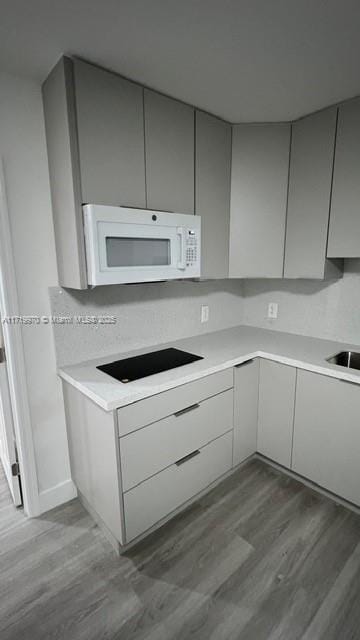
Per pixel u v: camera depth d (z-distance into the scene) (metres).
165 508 1.67
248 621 1.29
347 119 1.68
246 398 2.04
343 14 1.07
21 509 1.89
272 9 1.04
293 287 2.39
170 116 1.63
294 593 1.39
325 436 1.82
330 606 1.33
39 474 1.82
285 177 1.96
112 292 1.88
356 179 1.69
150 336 2.11
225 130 1.92
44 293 1.67
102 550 1.61
